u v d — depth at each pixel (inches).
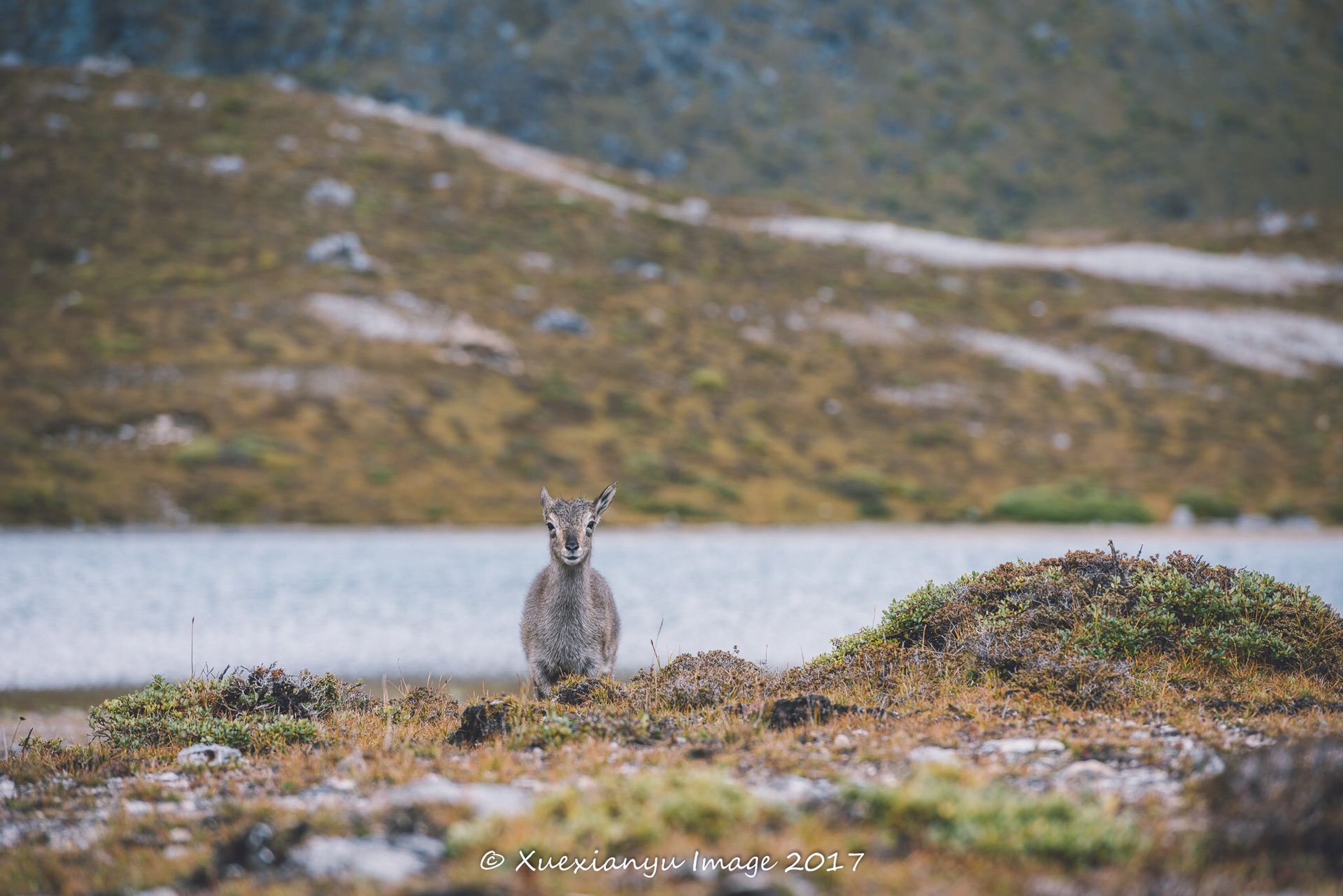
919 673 1669.5
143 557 6486.2
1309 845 860.6
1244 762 973.8
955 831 868.6
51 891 915.4
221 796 1216.2
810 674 1745.8
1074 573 1939.0
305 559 6555.1
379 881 826.2
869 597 4854.8
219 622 4106.8
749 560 6732.3
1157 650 1684.3
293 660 3314.5
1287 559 7126.0
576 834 881.5
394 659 3361.2
